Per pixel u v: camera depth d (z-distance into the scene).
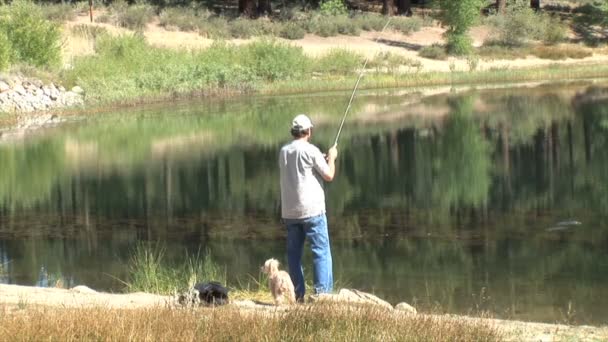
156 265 13.95
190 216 19.34
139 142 31.81
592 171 24.22
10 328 7.93
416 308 11.23
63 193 22.36
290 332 7.94
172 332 7.89
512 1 70.38
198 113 40.97
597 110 38.12
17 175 25.20
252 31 61.97
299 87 50.53
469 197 20.81
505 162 26.09
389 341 7.80
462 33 59.91
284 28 62.69
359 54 57.38
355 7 75.56
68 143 31.72
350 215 19.03
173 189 22.69
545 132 32.22
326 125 35.25
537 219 18.27
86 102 44.16
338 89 50.97
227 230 17.88
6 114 39.81
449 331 8.12
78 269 14.84
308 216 10.44
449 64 57.69
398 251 15.69
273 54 53.06
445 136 31.59
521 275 13.74
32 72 44.97
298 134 10.52
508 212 19.03
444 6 59.56
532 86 49.69
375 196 21.16
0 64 44.31
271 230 17.83
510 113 37.88
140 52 50.50
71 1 66.12
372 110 40.19
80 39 54.38
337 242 16.52
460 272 14.05
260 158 27.70
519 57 61.03
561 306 11.97
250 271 14.39
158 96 47.16
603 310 11.75
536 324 9.47
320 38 63.06
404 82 52.28
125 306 9.81
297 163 10.42
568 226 17.45
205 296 9.75
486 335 8.19
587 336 8.87
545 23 65.94
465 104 41.72
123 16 60.62
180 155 28.53
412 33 65.75
